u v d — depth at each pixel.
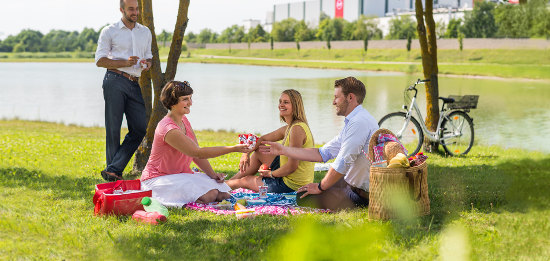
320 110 22.17
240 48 145.75
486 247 3.07
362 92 4.78
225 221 4.36
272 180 5.56
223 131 16.28
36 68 82.19
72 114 22.23
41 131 14.61
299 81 44.22
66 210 4.77
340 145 5.00
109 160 6.34
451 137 9.34
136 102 6.34
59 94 32.41
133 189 4.96
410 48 91.44
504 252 2.30
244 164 5.70
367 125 4.68
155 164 5.14
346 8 152.25
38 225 4.09
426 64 9.48
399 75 54.72
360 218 4.39
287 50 123.31
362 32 113.25
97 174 7.05
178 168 5.19
